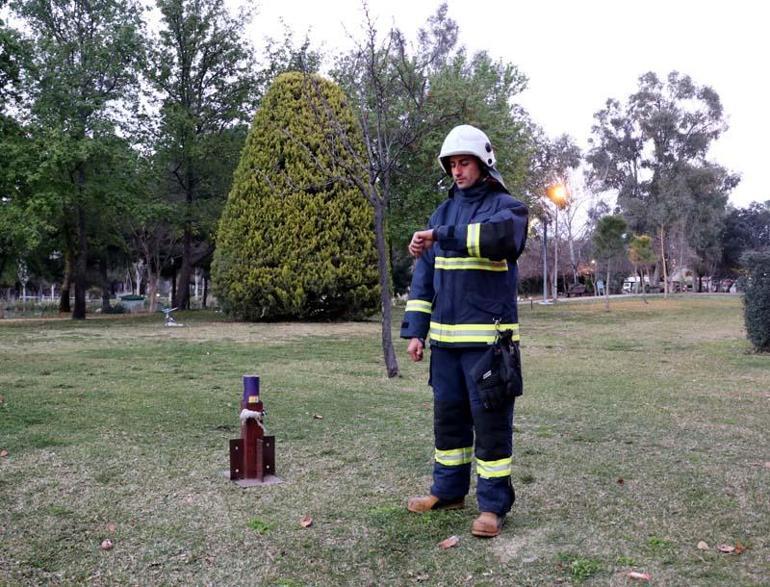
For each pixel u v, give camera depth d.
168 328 17.22
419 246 3.51
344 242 18.77
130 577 2.97
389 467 4.63
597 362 10.76
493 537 3.39
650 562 3.08
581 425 6.00
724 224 61.12
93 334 15.41
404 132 10.97
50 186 19.88
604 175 50.53
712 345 13.34
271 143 18.64
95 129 20.97
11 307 42.97
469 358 3.53
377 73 12.04
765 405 6.98
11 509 3.74
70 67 21.55
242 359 10.74
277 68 26.06
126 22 22.59
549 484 4.26
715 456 4.93
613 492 4.09
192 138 24.98
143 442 5.23
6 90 19.83
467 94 17.09
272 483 4.26
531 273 51.06
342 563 3.12
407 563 3.12
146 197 23.62
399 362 10.55
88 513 3.70
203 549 3.26
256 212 18.66
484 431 3.46
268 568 3.07
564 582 2.91
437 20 27.86
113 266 40.31
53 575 2.97
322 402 6.95
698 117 58.88
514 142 23.38
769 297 11.91
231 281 18.94
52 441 5.18
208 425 5.84
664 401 7.20
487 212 3.49
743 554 3.16
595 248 29.95
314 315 19.42
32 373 8.88
